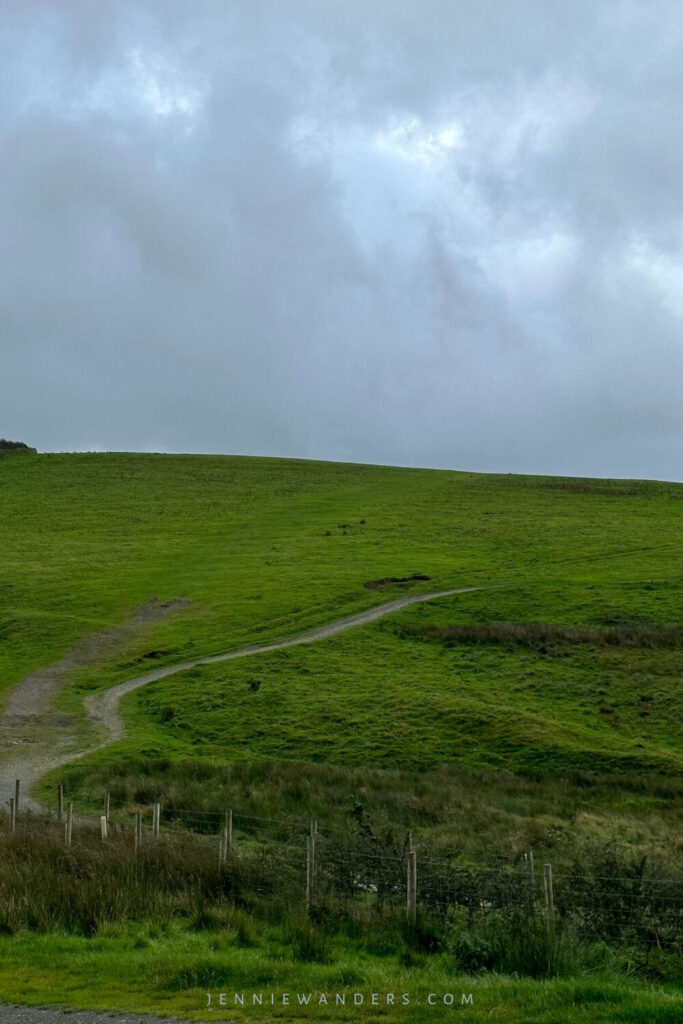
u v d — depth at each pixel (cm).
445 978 1299
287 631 6419
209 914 1577
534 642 6084
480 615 6725
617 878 1728
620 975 1352
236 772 3781
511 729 4612
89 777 3609
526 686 5375
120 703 5116
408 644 6097
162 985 1248
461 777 3978
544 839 2786
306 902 1641
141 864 1792
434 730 4634
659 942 1478
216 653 6025
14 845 1877
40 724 4731
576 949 1413
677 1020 1057
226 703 5012
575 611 6788
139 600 7231
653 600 7006
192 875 1761
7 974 1292
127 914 1586
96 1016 1129
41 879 1661
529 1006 1130
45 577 7819
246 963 1325
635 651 5897
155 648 6141
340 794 3428
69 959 1355
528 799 3638
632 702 5131
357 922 1577
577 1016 1080
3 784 3581
